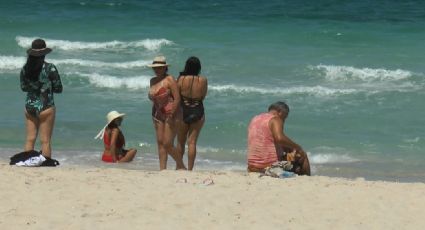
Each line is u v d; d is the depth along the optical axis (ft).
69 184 91.71
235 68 238.48
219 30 322.55
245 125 167.43
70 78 214.69
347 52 271.08
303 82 220.43
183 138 111.04
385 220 80.64
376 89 208.85
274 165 99.60
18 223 77.61
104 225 77.36
